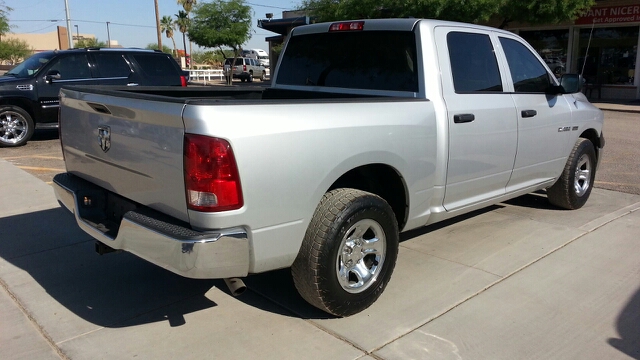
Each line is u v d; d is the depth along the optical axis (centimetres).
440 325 371
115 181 374
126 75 1153
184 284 440
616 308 397
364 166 390
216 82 3797
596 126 642
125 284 441
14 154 1023
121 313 392
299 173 329
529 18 2069
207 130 295
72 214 403
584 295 416
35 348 347
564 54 2516
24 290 430
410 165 402
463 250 506
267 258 328
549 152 561
